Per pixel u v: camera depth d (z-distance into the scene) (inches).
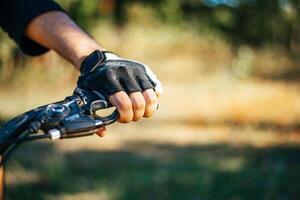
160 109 526.6
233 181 245.6
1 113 426.6
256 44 592.4
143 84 57.6
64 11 72.2
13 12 71.8
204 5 533.6
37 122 52.5
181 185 249.3
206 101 577.0
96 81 56.9
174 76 811.4
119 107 55.9
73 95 56.6
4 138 53.6
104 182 253.1
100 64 59.9
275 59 733.3
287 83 690.2
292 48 621.9
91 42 67.7
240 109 498.9
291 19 529.7
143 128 425.1
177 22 542.6
